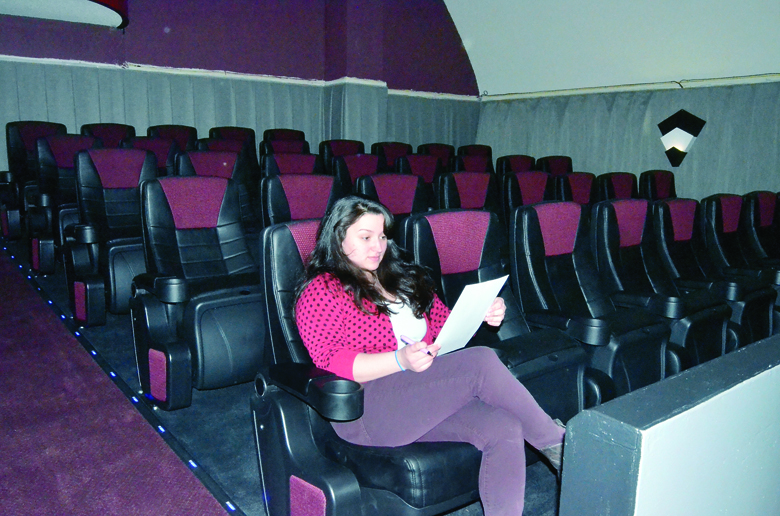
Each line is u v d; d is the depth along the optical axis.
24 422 2.06
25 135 4.19
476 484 1.39
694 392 0.66
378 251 1.46
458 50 8.03
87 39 5.77
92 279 2.78
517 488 1.31
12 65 5.45
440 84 7.95
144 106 6.14
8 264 4.00
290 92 7.05
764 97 5.63
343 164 4.05
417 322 1.57
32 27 5.51
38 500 1.64
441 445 1.37
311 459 1.35
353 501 1.28
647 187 5.02
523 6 7.02
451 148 6.25
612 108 6.74
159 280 1.99
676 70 6.18
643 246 2.71
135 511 1.62
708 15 5.70
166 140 4.09
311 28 7.12
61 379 2.41
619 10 6.24
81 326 2.91
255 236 3.12
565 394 1.78
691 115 6.12
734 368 0.72
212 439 2.04
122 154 3.04
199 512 1.63
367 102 7.11
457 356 1.42
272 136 5.83
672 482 0.63
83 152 2.92
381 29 7.08
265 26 6.80
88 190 2.93
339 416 1.19
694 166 6.20
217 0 6.44
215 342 2.06
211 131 5.38
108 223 2.97
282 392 1.41
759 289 2.89
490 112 8.13
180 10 6.23
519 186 3.92
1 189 4.35
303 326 1.43
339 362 1.36
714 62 5.89
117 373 2.49
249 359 2.13
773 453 0.78
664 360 2.19
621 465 0.60
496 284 1.37
